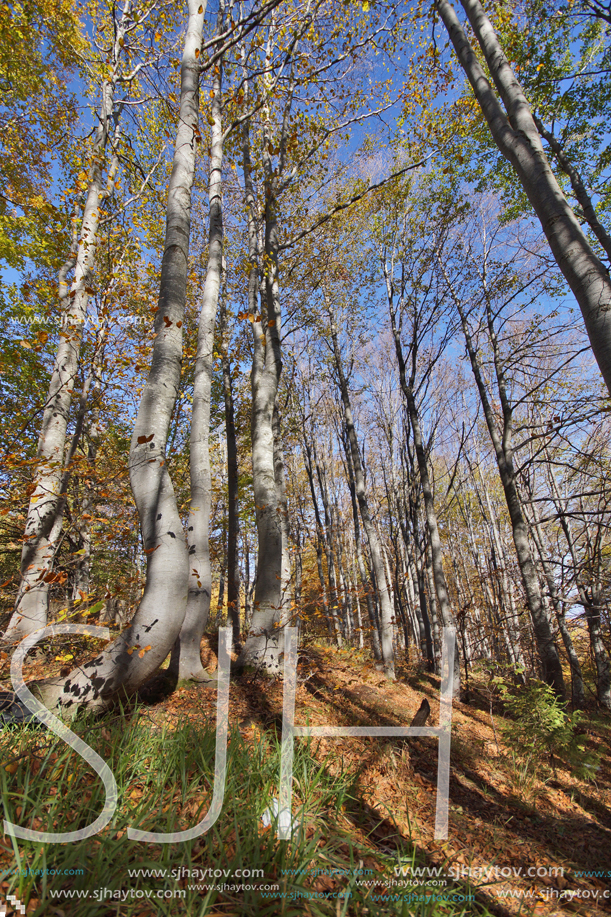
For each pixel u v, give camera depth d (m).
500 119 3.56
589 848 3.53
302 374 17.33
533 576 8.74
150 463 4.13
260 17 5.71
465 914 2.39
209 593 5.35
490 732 6.19
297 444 17.42
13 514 6.48
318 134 8.47
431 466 16.70
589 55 8.22
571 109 8.44
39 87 9.10
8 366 8.45
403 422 14.62
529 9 7.94
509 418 9.80
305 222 10.66
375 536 9.88
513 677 8.77
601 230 6.97
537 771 4.92
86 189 7.94
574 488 12.11
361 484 10.52
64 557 6.46
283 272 10.76
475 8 3.87
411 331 11.66
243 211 10.64
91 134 9.30
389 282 11.85
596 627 8.80
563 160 7.55
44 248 8.83
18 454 5.72
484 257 11.12
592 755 5.43
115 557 9.68
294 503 16.89
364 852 2.54
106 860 1.88
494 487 20.12
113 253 9.48
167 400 4.36
